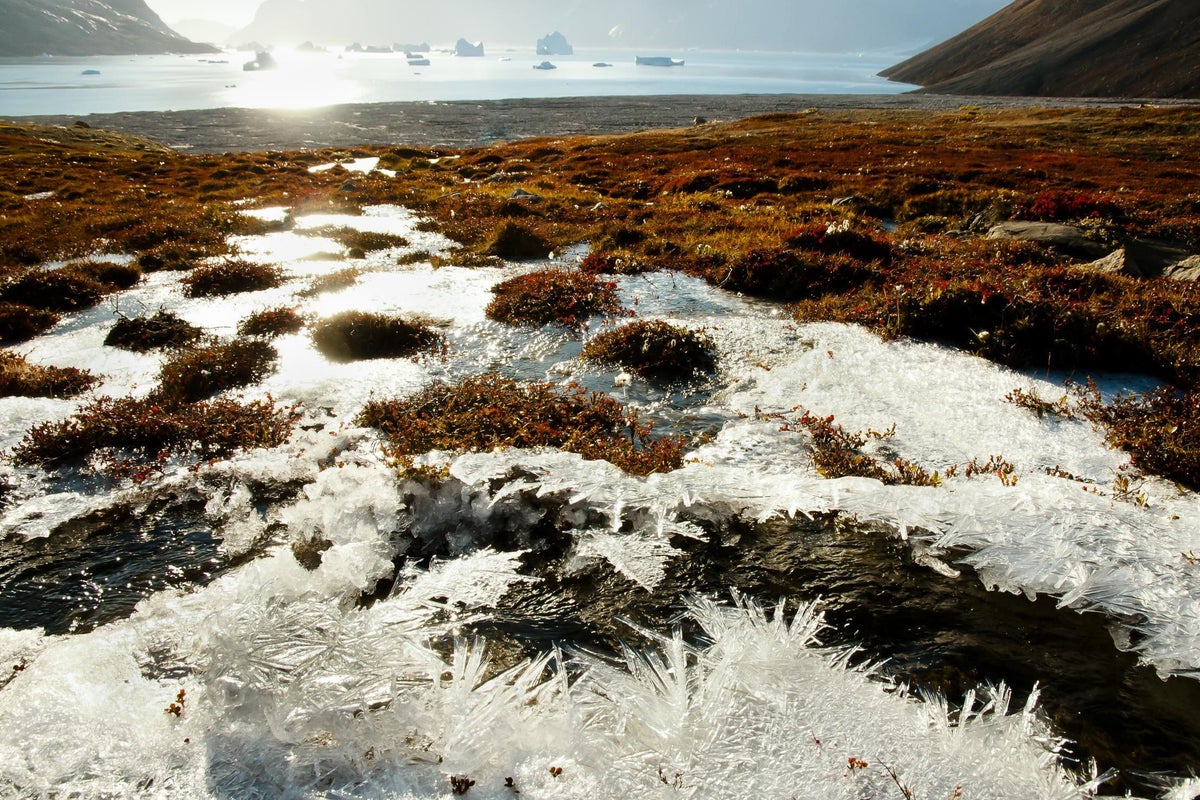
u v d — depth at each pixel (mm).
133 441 6664
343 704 2945
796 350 9266
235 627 3279
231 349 9391
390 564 4402
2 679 3545
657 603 3949
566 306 10992
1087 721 3107
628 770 2766
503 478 5125
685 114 91750
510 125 79375
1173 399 7367
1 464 6262
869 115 63062
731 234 16078
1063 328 8680
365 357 9523
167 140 64250
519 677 3348
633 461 6016
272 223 19359
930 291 9914
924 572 4090
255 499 5434
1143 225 17188
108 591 4383
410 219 20531
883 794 2648
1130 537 4203
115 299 12336
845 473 5840
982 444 6586
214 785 2727
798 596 3949
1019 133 43281
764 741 2873
